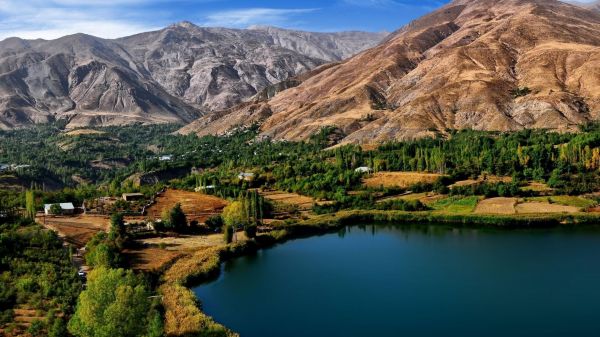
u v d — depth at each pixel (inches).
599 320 3846.0
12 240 4798.2
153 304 3710.6
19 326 3297.2
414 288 4559.5
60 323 3134.8
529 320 3868.1
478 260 5305.1
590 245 5684.1
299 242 6240.2
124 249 5329.7
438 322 3858.3
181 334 3383.4
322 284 4692.4
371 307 4146.2
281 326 3811.5
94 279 3412.9
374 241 6200.8
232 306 4180.6
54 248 4918.8
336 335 3656.5
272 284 4692.4
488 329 3732.8
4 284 3905.0
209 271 4849.9
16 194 7765.8
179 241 5816.9
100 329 2893.7
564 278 4717.0
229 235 5762.8
